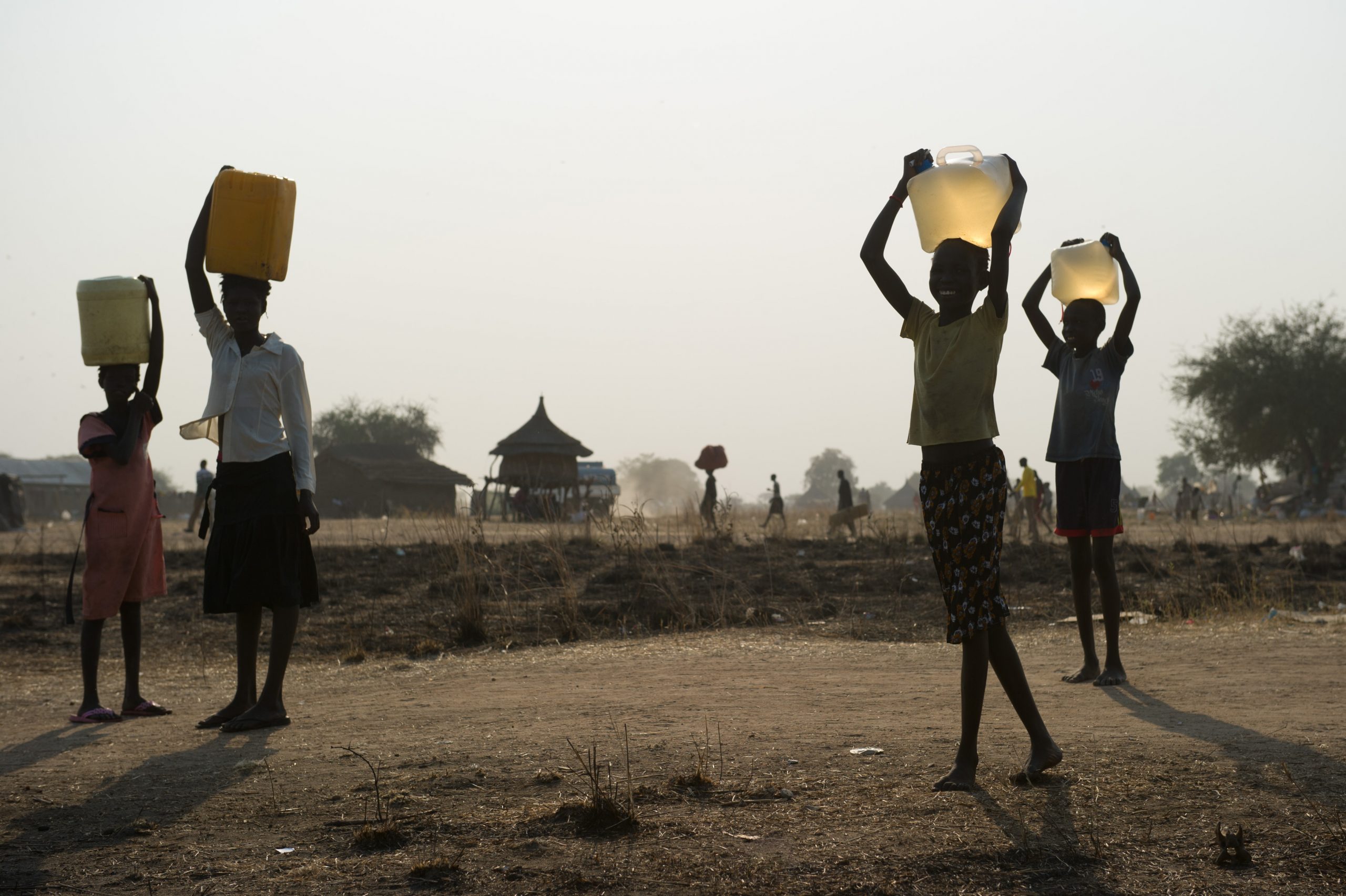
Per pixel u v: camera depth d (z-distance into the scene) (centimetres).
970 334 356
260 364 523
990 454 355
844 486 2780
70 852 308
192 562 1520
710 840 299
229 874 285
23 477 7025
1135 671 601
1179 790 335
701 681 602
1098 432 568
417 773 386
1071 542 582
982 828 301
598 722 473
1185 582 1211
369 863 290
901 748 402
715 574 1197
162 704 614
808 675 618
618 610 1019
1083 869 271
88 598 551
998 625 352
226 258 516
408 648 883
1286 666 601
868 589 1171
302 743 454
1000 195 367
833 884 265
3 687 701
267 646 890
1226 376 5200
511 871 280
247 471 518
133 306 552
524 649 860
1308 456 5225
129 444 558
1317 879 262
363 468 5897
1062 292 589
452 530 1418
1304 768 355
